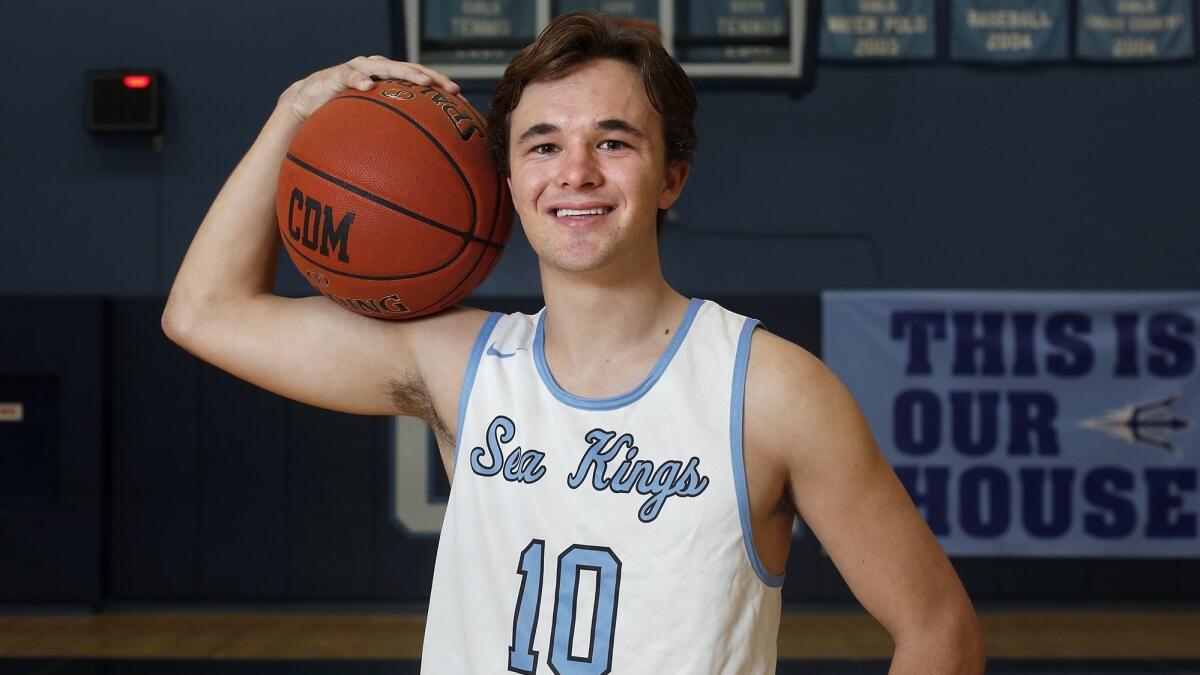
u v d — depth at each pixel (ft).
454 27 13.76
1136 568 13.12
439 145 3.58
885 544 3.21
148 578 13.33
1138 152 14.10
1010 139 14.11
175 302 3.84
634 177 3.21
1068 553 12.75
